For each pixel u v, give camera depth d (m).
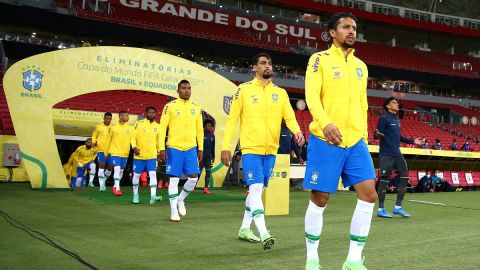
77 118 12.70
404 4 42.50
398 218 6.39
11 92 9.05
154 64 10.80
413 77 34.62
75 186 11.25
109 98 17.83
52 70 9.50
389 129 6.57
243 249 3.81
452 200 10.12
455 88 38.94
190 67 11.29
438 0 42.19
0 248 3.55
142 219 5.55
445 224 5.70
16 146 11.17
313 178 2.81
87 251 3.56
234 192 10.56
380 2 41.78
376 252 3.77
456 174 15.93
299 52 33.25
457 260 3.47
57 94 9.52
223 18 32.09
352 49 2.89
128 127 8.84
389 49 38.94
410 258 3.53
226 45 29.42
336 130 2.53
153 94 20.00
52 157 9.34
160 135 5.62
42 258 3.24
